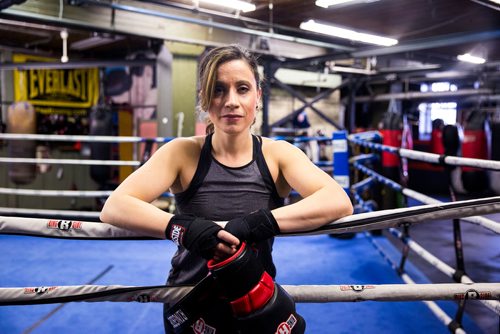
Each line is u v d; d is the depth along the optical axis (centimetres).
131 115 724
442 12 502
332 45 585
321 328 241
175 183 102
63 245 437
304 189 96
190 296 87
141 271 351
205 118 107
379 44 505
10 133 584
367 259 388
